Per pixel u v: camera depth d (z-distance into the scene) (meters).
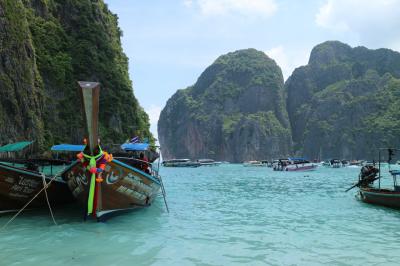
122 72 75.06
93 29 67.25
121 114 65.25
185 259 7.29
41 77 54.59
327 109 182.50
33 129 45.97
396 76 187.50
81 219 11.05
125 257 7.36
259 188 24.69
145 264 6.93
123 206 11.38
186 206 15.02
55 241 8.49
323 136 173.88
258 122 180.75
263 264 7.05
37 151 45.53
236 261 7.22
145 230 9.95
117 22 88.06
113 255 7.48
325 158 169.12
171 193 20.73
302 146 181.88
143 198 12.24
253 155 175.00
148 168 14.28
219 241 8.84
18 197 11.31
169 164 86.62
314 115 185.25
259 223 11.27
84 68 61.34
